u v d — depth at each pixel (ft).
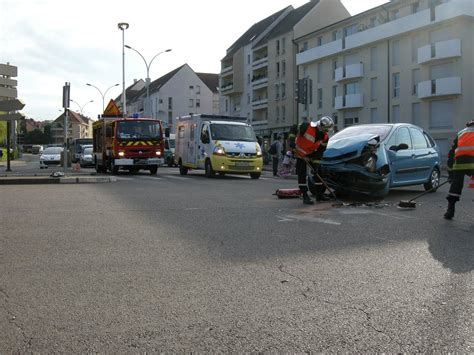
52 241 20.71
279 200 34.88
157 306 12.94
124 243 20.31
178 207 31.09
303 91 72.38
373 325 11.62
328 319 12.00
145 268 16.53
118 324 11.76
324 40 173.27
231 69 254.47
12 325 11.71
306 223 24.89
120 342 10.78
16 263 17.16
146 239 21.09
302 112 186.60
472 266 16.61
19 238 21.33
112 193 40.52
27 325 11.70
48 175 61.82
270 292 14.01
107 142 78.89
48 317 12.19
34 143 532.73
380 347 10.49
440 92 123.34
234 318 12.11
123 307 12.87
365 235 21.83
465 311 12.44
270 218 26.48
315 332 11.26
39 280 15.20
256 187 46.93
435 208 30.42
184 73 322.34
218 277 15.47
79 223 25.07
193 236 21.70
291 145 32.58
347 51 157.48
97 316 12.26
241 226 24.09
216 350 10.40
